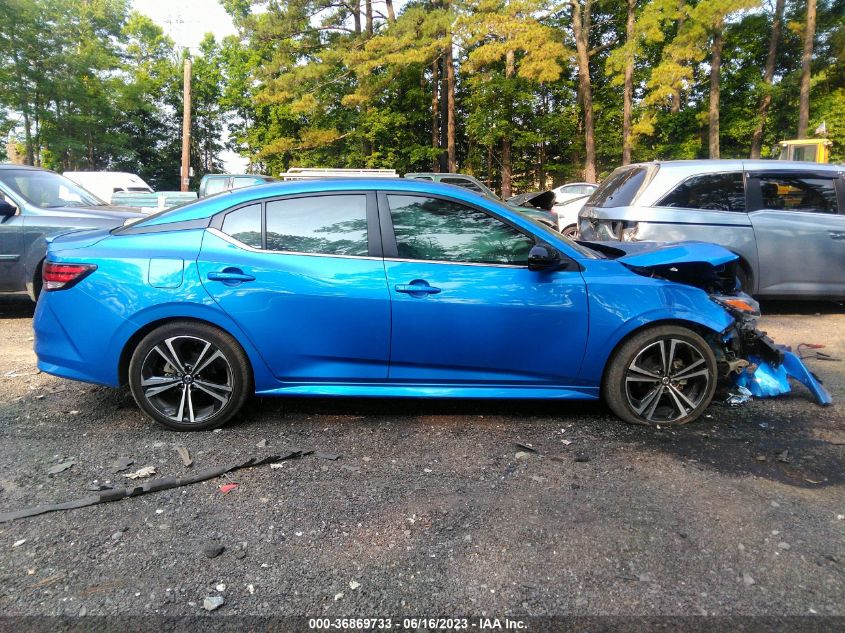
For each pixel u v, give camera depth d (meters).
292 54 30.88
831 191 6.77
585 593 2.15
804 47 25.56
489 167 33.59
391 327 3.55
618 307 3.64
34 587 2.16
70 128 33.66
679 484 2.98
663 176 6.62
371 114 30.52
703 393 3.79
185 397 3.60
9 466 3.13
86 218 6.70
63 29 31.98
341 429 3.69
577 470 3.14
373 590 2.17
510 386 3.73
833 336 6.20
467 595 2.14
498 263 3.65
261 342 3.54
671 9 22.92
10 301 8.14
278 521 2.62
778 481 3.02
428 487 2.95
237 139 44.94
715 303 3.83
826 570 2.28
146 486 2.88
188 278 3.49
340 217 3.63
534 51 22.62
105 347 3.54
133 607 2.06
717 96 26.78
